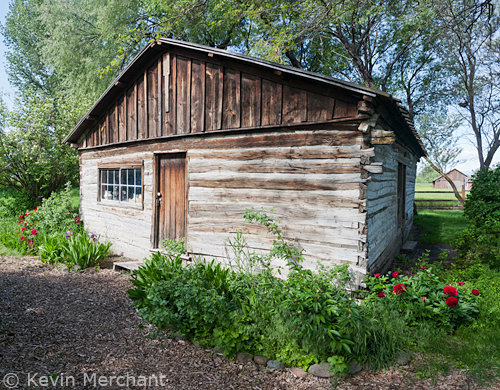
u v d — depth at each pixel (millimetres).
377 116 4422
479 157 17078
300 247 4906
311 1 8719
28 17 26062
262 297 3877
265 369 3143
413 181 11953
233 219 5648
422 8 9930
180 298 3768
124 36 7414
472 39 14680
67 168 12484
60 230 8375
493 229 6988
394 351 3273
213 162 5914
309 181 4863
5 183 12305
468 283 4918
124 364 3162
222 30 15555
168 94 6609
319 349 3168
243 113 5488
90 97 15422
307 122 4824
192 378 2980
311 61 18562
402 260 7074
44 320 4016
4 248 7957
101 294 5125
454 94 17406
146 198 7180
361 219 4449
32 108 11875
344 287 4500
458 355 3277
